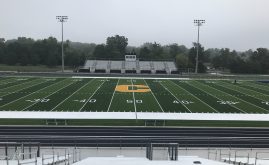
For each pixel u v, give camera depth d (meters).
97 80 48.19
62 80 47.50
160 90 38.47
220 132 21.12
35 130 20.94
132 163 10.83
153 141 18.42
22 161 11.31
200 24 60.78
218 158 16.22
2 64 79.50
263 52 90.12
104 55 89.19
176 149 13.57
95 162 11.12
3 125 21.86
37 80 47.00
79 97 32.59
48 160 12.64
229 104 30.38
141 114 22.80
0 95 33.28
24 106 27.92
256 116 23.28
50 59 80.12
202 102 31.11
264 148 17.86
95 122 22.97
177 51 102.81
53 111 25.73
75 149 16.22
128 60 70.06
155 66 68.75
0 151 15.80
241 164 13.60
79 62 81.25
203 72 73.81
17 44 86.25
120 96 33.59
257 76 58.66
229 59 89.19
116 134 20.42
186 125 22.55
